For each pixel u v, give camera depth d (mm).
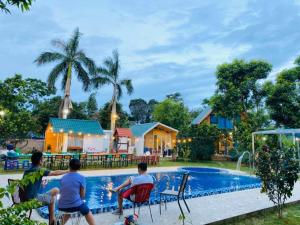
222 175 18766
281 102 28078
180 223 6359
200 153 28344
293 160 7301
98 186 13125
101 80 31250
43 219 6488
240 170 20281
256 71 29438
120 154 20562
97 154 19594
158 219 6684
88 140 27688
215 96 30812
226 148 30578
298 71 28359
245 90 29172
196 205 8383
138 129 36250
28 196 4992
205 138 28594
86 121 28594
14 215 2312
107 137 29766
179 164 24391
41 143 31703
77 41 31859
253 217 7496
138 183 6391
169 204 8484
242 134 25719
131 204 7957
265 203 8766
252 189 12023
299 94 27891
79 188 5375
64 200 5215
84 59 31578
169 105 48312
